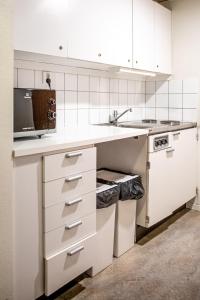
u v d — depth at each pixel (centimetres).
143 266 204
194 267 203
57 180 155
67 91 245
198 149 306
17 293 144
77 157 166
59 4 189
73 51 201
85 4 207
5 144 132
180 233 255
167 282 186
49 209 152
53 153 153
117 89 296
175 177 269
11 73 132
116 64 239
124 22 244
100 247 195
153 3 277
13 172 136
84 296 172
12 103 134
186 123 289
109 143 252
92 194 178
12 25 131
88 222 177
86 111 264
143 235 250
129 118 316
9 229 136
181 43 304
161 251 224
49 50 186
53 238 156
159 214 250
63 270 162
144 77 328
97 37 219
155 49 285
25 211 143
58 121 240
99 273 195
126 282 185
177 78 311
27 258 147
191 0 293
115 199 202
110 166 255
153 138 233
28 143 156
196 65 297
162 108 325
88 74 262
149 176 233
